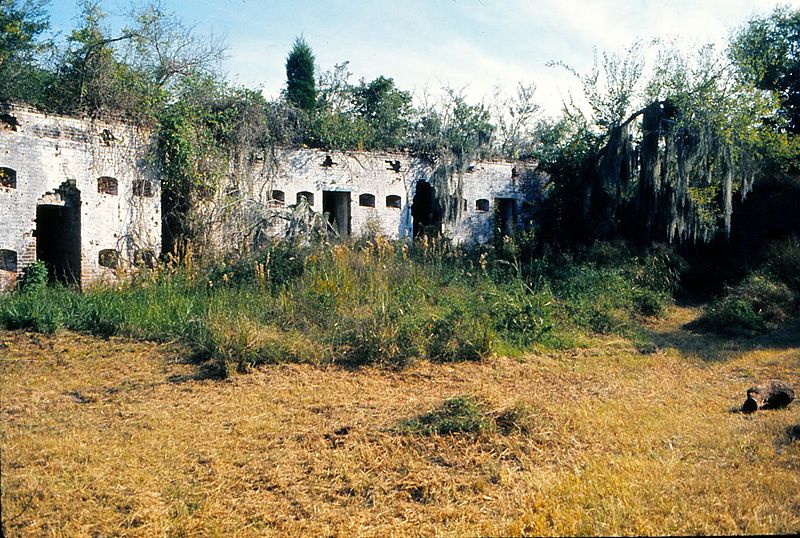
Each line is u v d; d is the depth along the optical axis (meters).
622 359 11.14
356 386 9.16
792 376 9.64
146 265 16.48
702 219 19.67
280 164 20.61
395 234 22.95
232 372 9.55
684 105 19.55
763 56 25.11
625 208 21.38
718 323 14.04
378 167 22.66
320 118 22.22
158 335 11.45
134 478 5.76
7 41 19.28
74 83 17.66
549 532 4.61
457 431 6.81
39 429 7.05
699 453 6.14
